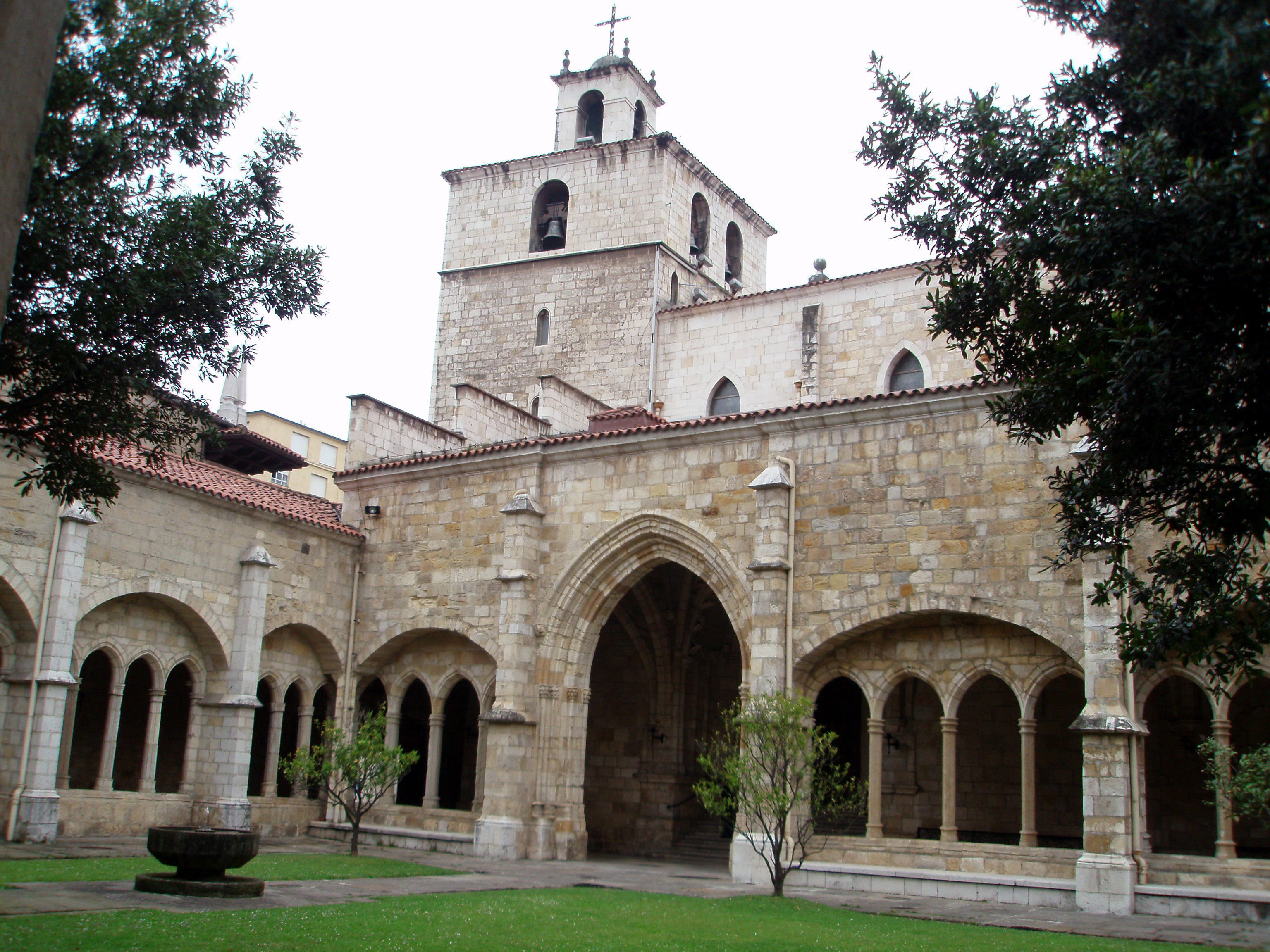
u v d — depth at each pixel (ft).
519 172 151.33
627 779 112.27
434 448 120.57
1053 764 91.35
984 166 41.34
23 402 45.88
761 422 86.94
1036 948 48.39
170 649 92.68
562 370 141.18
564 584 95.40
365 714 107.04
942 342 112.47
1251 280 32.58
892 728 98.07
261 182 53.26
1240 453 35.83
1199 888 65.67
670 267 141.59
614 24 156.15
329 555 105.70
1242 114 29.25
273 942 41.81
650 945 45.96
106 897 52.42
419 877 73.00
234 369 52.01
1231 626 38.50
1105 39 37.55
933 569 78.43
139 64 46.19
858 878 76.74
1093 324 38.99
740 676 118.83
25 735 78.54
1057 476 41.50
